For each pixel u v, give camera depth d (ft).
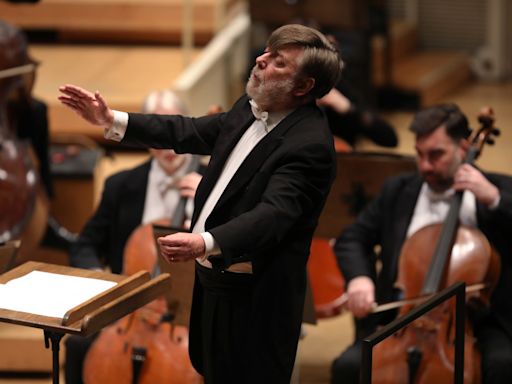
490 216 30.55
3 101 34.40
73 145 43.21
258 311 21.74
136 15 57.21
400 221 31.73
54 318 20.13
